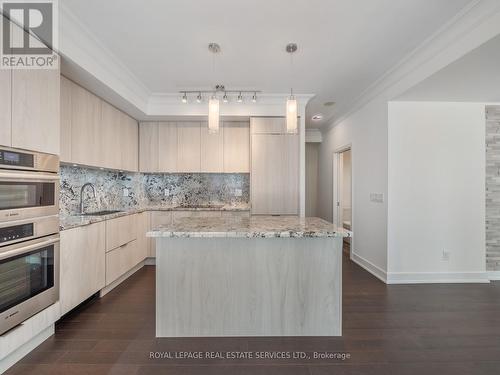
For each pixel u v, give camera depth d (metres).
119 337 2.10
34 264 1.92
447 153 3.35
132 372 1.71
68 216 2.93
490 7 1.86
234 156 4.36
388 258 3.35
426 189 3.35
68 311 2.29
